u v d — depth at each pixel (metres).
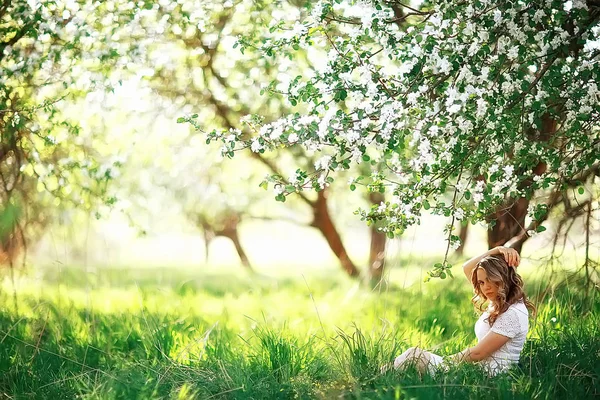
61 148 7.71
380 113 4.51
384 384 4.71
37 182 7.61
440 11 4.45
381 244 13.79
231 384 5.00
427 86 4.61
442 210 4.93
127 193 10.79
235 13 8.95
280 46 5.04
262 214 16.62
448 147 4.63
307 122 4.59
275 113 10.88
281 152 12.90
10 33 7.01
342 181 13.84
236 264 24.16
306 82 4.77
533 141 5.26
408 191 4.96
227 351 5.92
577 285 7.25
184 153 11.73
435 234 8.91
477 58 4.45
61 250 7.45
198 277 16.22
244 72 10.12
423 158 4.64
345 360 5.36
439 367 4.99
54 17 6.81
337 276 16.97
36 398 4.99
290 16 7.82
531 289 7.96
